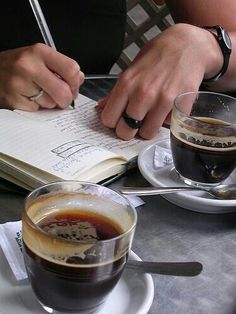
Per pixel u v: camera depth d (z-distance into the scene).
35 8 0.93
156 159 0.72
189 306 0.53
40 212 0.50
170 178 0.70
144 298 0.50
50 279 0.47
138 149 0.75
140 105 0.76
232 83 0.95
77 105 0.83
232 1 1.08
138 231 0.62
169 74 0.80
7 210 0.62
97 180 0.66
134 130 0.76
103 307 0.49
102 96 0.88
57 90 0.79
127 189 0.66
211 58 0.87
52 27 1.15
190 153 0.67
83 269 0.46
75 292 0.47
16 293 0.50
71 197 0.51
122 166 0.70
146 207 0.66
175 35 0.85
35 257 0.47
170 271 0.53
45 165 0.65
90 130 0.77
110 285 0.48
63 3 1.14
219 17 1.07
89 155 0.68
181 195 0.65
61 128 0.75
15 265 0.52
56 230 0.49
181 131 0.68
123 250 0.48
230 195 0.67
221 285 0.56
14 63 0.80
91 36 1.18
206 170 0.68
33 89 0.79
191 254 0.60
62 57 0.81
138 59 0.82
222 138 0.66
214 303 0.54
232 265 0.59
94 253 0.46
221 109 0.74
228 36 0.92
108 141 0.75
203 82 0.92
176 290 0.54
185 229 0.63
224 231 0.64
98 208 0.51
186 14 1.09
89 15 1.16
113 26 1.19
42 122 0.76
